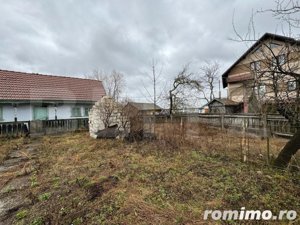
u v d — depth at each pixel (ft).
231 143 24.50
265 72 14.61
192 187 12.79
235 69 71.51
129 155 21.01
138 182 13.82
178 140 24.99
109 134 31.48
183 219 9.51
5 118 43.80
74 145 27.96
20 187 14.35
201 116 48.03
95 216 9.89
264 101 16.92
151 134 29.30
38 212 10.66
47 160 20.77
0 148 28.04
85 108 57.67
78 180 14.47
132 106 32.99
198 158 19.11
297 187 12.21
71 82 59.47
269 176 14.07
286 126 26.50
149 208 10.48
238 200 10.99
